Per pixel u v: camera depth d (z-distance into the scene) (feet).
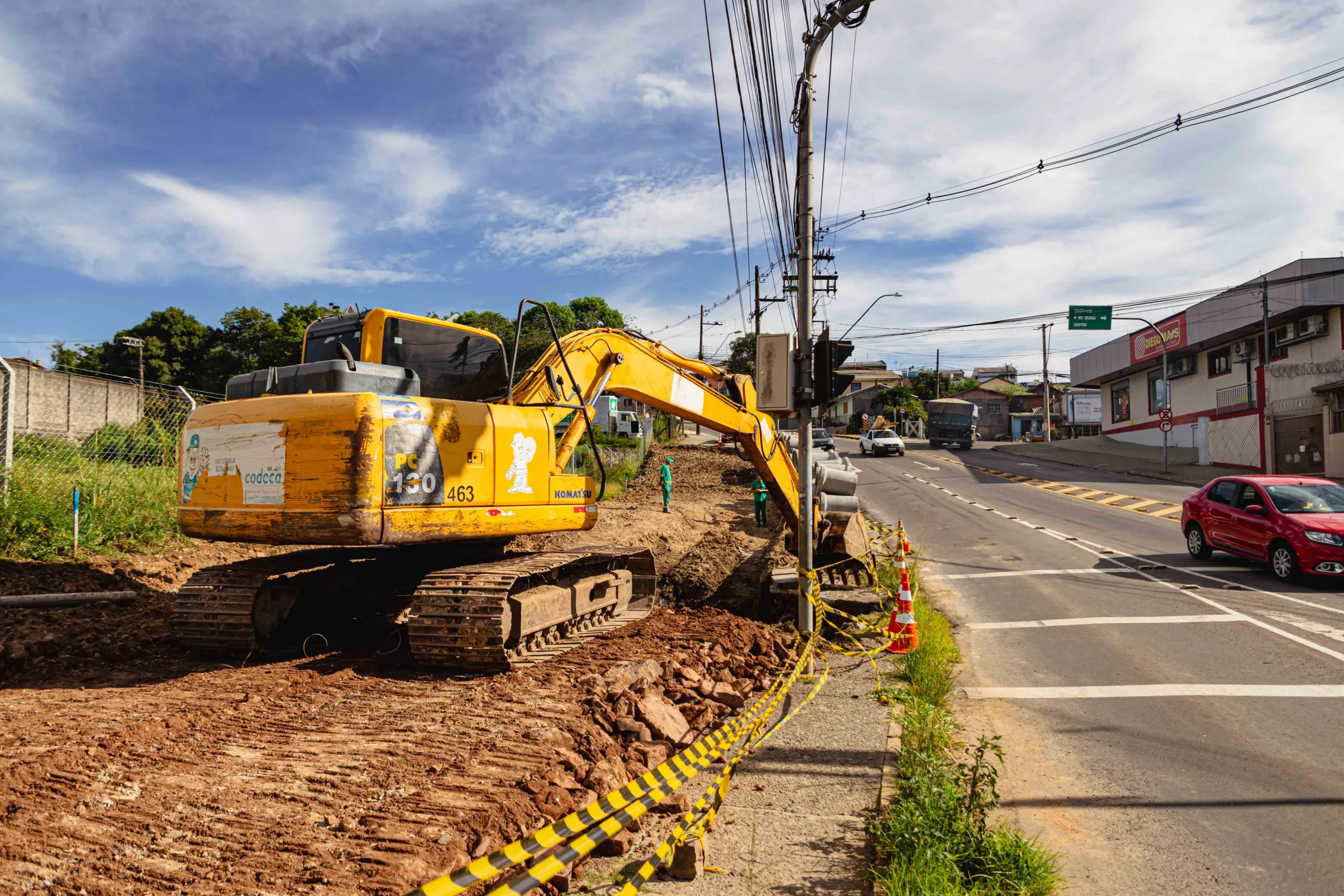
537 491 24.41
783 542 55.36
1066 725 21.26
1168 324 130.21
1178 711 22.08
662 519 69.21
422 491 20.74
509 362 27.30
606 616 29.96
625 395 29.50
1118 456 134.82
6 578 29.04
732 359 206.69
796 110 31.63
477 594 21.35
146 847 11.51
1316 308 96.02
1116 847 14.56
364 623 27.76
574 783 14.74
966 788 15.47
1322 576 38.68
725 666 25.70
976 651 29.27
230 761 15.06
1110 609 35.24
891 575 39.27
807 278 30.35
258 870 10.83
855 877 12.67
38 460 37.32
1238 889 13.04
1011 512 73.92
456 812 12.85
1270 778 17.42
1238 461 107.14
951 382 289.33
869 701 23.06
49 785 13.69
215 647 23.27
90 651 23.40
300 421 20.15
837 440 208.74
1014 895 12.33
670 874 12.53
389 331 23.79
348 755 15.42
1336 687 23.68
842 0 29.35
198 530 21.42
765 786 16.60
